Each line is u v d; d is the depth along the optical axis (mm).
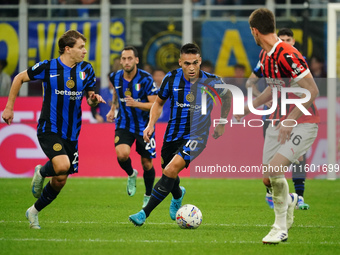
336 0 52312
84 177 49812
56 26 52406
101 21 52375
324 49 52344
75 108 25188
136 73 34406
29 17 52281
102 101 25656
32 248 20531
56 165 23750
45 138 24562
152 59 52969
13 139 49406
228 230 25141
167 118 49594
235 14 52688
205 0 52562
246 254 19859
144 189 42781
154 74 52938
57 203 34438
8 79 52312
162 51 52938
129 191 34625
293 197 23094
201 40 52875
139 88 34281
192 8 52656
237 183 47500
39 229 24672
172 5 52625
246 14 52750
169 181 24953
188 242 22000
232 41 52812
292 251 20500
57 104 24859
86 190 41281
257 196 38844
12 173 49438
